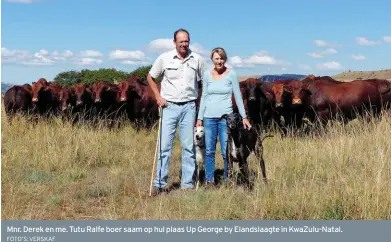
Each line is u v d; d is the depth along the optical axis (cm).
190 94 762
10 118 1348
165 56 756
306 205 622
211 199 674
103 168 935
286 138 1113
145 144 1149
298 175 796
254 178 742
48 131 1110
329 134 1091
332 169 800
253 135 729
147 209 663
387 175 718
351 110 1251
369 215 591
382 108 1267
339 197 629
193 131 768
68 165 904
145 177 846
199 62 766
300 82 1228
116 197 726
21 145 1012
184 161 769
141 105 1423
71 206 688
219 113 753
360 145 930
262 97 1307
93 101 1450
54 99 1493
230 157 731
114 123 1385
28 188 748
